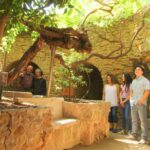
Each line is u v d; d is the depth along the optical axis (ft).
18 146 11.83
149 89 25.12
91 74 56.18
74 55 30.35
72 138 21.75
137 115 26.76
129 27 38.83
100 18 32.73
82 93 53.98
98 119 25.16
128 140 26.20
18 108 12.37
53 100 22.09
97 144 23.86
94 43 41.45
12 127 11.38
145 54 36.73
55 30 16.51
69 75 33.50
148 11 35.60
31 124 12.69
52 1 11.63
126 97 29.40
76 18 18.58
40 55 43.42
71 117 23.49
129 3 21.53
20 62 16.65
